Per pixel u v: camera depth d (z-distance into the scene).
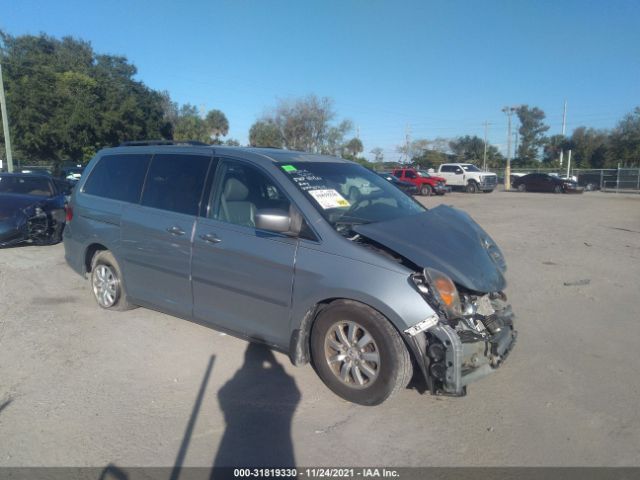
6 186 10.73
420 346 3.55
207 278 4.62
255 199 4.48
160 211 5.09
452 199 29.41
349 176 4.94
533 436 3.54
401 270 3.64
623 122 55.31
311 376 4.39
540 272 8.45
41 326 5.52
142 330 5.43
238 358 4.75
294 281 4.03
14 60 32.62
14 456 3.25
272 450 3.36
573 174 46.88
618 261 9.38
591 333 5.57
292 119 47.47
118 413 3.78
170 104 63.66
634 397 4.11
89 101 32.41
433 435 3.54
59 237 10.52
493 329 3.86
